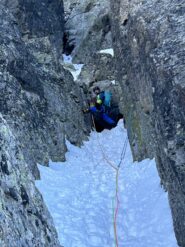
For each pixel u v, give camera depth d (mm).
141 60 10141
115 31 13492
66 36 26188
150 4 9531
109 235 8453
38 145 10977
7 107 10508
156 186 9438
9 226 3920
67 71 16438
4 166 4418
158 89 7469
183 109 6488
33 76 12586
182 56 7133
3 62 11602
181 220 7051
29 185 4859
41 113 12008
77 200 9641
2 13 13336
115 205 9734
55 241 4988
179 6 8430
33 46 15141
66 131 13719
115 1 13273
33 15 22344
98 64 19312
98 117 16688
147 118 10625
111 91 18219
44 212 5012
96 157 13625
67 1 28547
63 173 11062
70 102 15141
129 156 12930
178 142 6637
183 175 6559
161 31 8203
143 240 7914
